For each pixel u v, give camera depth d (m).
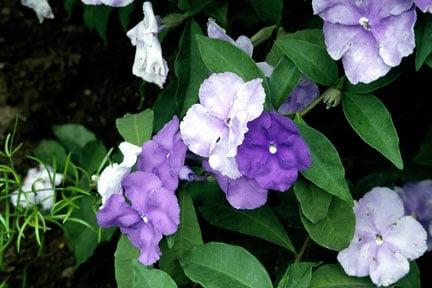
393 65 0.59
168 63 0.76
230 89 0.59
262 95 0.57
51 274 0.85
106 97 0.91
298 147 0.58
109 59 0.92
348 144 0.76
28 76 0.91
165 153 0.61
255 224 0.65
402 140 0.74
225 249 0.61
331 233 0.62
